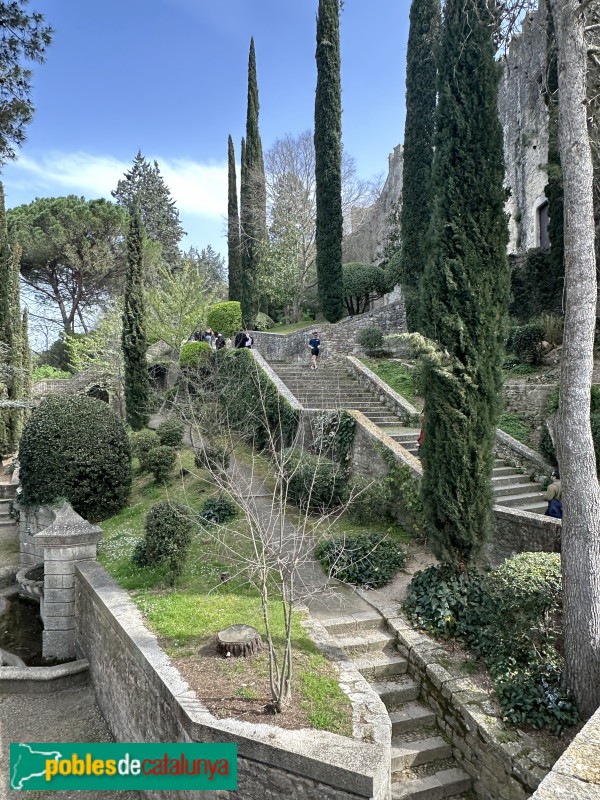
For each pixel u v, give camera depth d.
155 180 46.84
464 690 5.30
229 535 8.80
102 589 7.21
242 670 4.98
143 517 10.36
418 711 5.54
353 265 22.39
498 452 11.21
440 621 6.20
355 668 5.21
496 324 6.62
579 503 5.02
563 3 5.33
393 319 19.08
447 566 6.81
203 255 46.72
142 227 16.39
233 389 14.88
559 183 13.63
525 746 4.59
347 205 34.69
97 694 7.06
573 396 5.13
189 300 22.67
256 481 11.49
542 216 16.70
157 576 7.51
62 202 29.72
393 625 6.40
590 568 4.93
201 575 7.55
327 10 21.30
